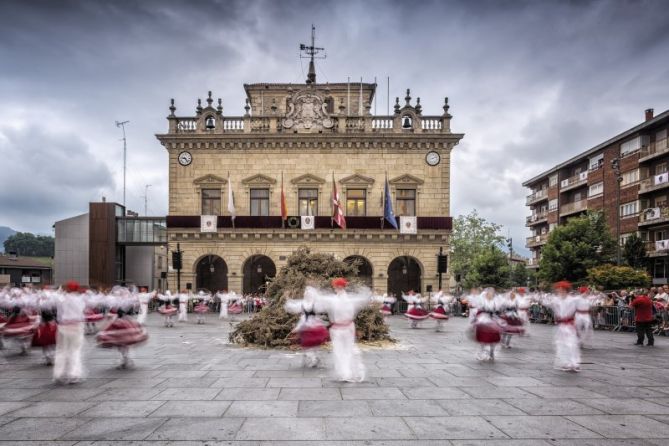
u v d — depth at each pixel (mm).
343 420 6836
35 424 6656
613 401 7977
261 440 5996
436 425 6621
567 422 6781
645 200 40281
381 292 33906
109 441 5961
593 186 48156
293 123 35625
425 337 18062
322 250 34375
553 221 58344
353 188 35125
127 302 11594
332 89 41094
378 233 34062
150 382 9445
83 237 39094
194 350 14133
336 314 9852
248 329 15320
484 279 46500
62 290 10719
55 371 9570
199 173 35406
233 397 8188
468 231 60281
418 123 35406
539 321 26656
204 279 37938
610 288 26844
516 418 6969
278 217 34281
